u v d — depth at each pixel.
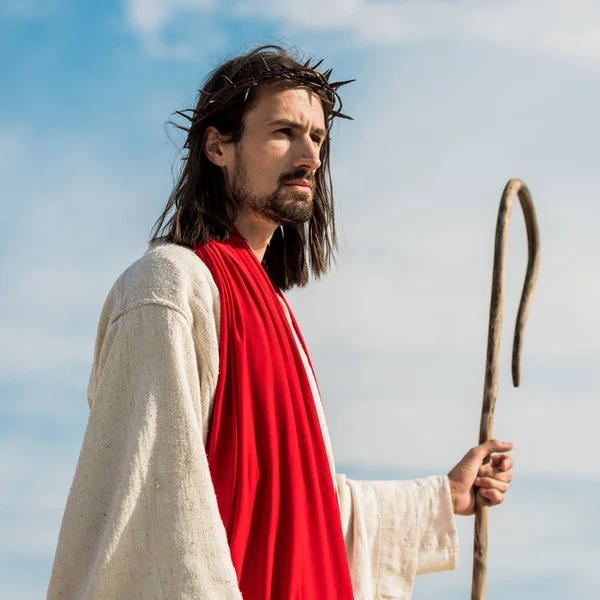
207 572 6.73
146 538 6.82
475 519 8.80
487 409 8.90
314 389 8.09
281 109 8.03
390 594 8.62
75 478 7.05
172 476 6.91
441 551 8.73
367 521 8.66
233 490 7.19
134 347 7.20
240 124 8.05
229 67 8.26
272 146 8.00
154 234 8.14
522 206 9.34
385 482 8.85
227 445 7.28
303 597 7.21
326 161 8.81
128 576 6.79
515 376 9.24
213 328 7.40
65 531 6.96
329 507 7.54
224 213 8.04
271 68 8.11
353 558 8.55
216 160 8.08
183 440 6.98
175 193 8.14
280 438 7.41
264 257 8.75
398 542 8.69
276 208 8.00
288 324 7.81
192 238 7.83
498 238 8.96
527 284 9.30
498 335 8.91
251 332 7.56
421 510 8.74
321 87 8.23
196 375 7.23
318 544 7.36
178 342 7.19
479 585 8.72
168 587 6.70
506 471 8.90
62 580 6.91
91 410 7.19
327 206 8.84
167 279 7.39
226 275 7.67
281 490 7.32
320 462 7.59
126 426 7.09
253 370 7.47
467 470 8.81
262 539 7.17
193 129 8.13
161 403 7.05
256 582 7.10
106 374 7.20
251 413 7.37
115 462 7.05
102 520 6.95
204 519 6.85
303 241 8.78
